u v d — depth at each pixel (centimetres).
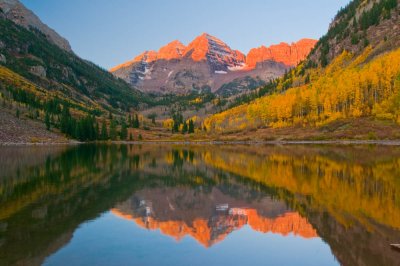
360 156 7194
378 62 15300
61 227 2445
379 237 2181
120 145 16362
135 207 3156
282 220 2678
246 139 17138
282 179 4678
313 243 2148
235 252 2023
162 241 2191
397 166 5481
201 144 17088
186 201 3450
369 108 14262
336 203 3141
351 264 1772
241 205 3250
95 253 1944
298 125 17012
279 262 1872
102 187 4209
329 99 15488
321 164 6088
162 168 6241
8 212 2870
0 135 14500
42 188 4056
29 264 1761
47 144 15325
